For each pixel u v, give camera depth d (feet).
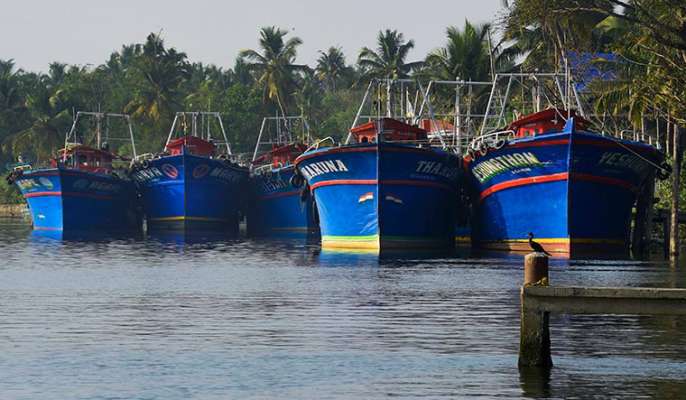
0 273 270.26
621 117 415.85
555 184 310.24
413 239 344.08
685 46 281.33
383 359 137.28
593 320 168.55
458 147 350.84
